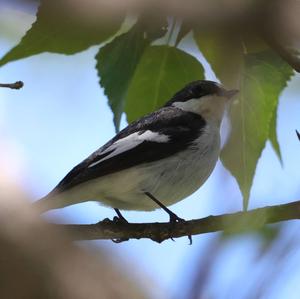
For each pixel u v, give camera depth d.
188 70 5.81
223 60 2.09
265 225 2.48
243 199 5.18
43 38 4.60
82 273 1.56
